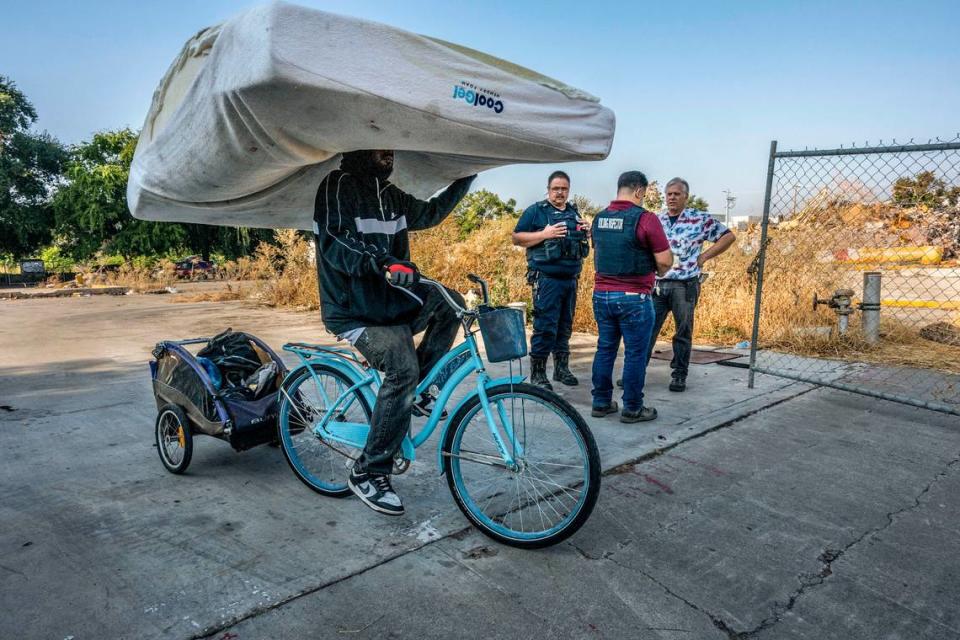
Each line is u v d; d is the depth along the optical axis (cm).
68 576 246
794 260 724
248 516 299
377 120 229
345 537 277
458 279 1055
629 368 420
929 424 421
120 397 532
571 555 260
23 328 1020
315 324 986
